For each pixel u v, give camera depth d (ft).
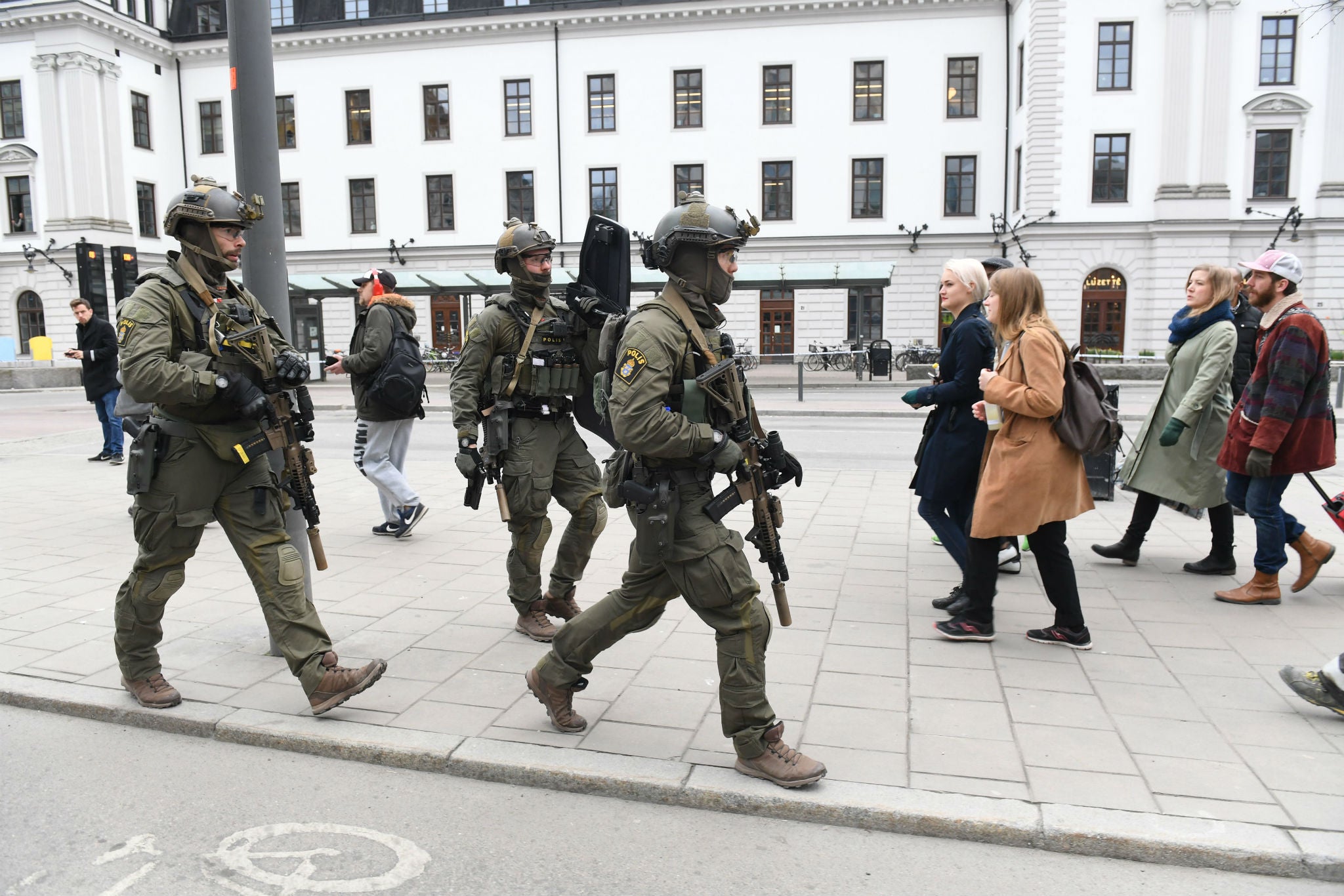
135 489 11.25
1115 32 98.07
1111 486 25.57
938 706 12.12
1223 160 96.94
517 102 117.91
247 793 10.36
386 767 10.96
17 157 120.06
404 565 19.53
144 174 125.08
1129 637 14.70
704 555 9.70
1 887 8.61
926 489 15.98
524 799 10.23
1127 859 8.98
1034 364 13.19
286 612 11.55
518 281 14.21
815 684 12.89
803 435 45.19
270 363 11.68
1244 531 21.89
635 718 11.86
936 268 111.96
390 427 21.40
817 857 9.08
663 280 101.71
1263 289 15.79
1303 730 11.32
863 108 111.55
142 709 12.02
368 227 122.21
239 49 13.53
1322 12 94.63
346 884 8.68
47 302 122.31
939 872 8.80
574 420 14.93
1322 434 15.48
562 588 15.11
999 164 109.50
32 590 17.62
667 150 114.73
